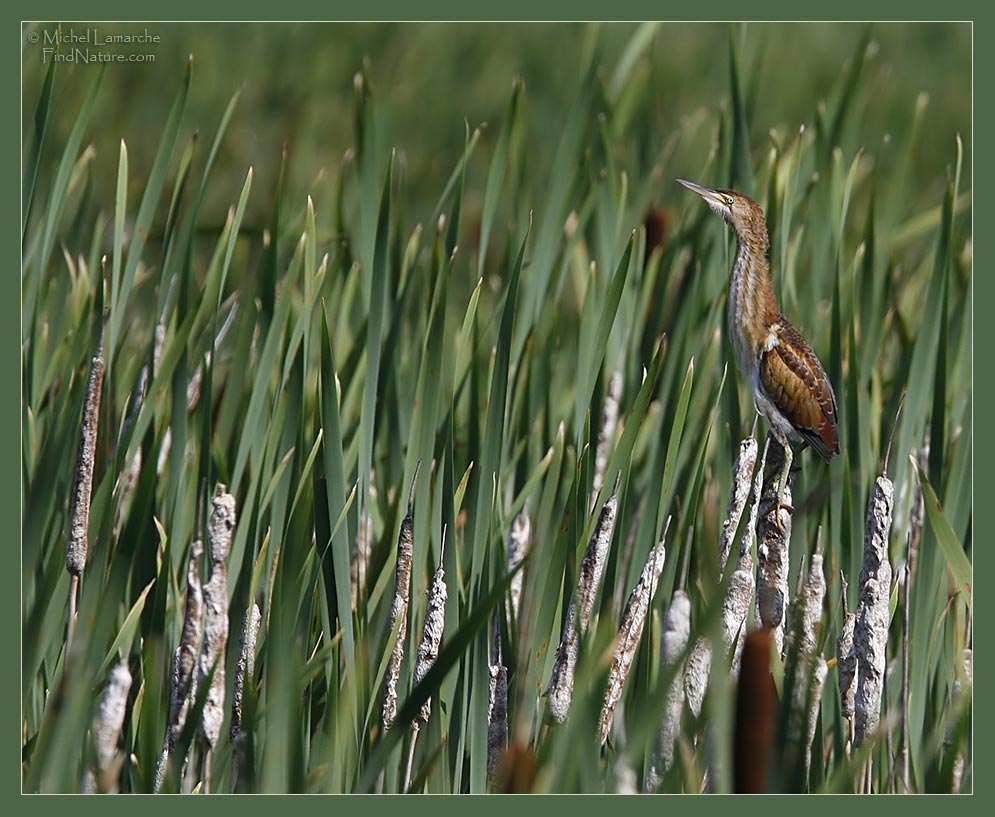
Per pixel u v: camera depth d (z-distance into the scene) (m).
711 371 11.25
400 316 10.09
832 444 11.02
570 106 21.83
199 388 10.20
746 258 11.39
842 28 26.22
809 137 13.23
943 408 9.86
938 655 9.57
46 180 12.50
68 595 8.99
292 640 7.62
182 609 9.37
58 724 7.60
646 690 8.32
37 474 8.91
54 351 11.02
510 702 8.78
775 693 6.54
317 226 13.62
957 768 8.46
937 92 24.69
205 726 7.95
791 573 9.71
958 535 10.10
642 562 9.19
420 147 21.50
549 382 10.79
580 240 12.45
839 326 10.66
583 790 6.95
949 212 10.18
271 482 8.88
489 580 8.79
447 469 8.91
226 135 20.50
